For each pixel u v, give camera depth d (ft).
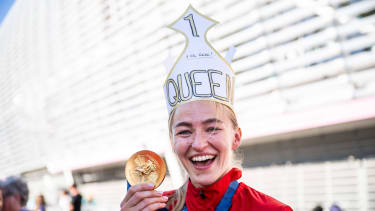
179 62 4.01
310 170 21.76
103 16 39.99
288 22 20.61
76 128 47.93
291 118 19.81
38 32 60.95
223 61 4.05
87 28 43.80
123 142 36.70
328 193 20.61
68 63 48.91
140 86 33.01
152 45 31.37
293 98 20.70
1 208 7.99
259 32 21.94
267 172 24.08
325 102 18.86
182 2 27.40
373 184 18.63
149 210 3.45
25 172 69.56
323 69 19.07
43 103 57.57
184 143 3.70
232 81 4.14
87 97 44.47
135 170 4.03
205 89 3.79
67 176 50.08
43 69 58.34
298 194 22.22
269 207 3.52
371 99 16.47
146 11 32.04
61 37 51.29
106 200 45.32
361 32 17.81
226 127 3.82
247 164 25.49
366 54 17.46
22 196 8.49
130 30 34.35
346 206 19.75
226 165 3.82
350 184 19.74
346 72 18.25
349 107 17.24
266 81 21.88
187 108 3.74
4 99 76.02
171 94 4.03
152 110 31.94
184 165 3.82
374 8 17.21
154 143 29.12
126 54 35.40
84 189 52.11
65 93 50.21
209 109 3.72
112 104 38.45
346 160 20.10
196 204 3.95
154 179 3.97
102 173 47.83
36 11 63.46
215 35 24.73
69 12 49.29
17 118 68.03
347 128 19.71
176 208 4.27
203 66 3.91
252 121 21.98
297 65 20.31
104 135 41.01
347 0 17.84
